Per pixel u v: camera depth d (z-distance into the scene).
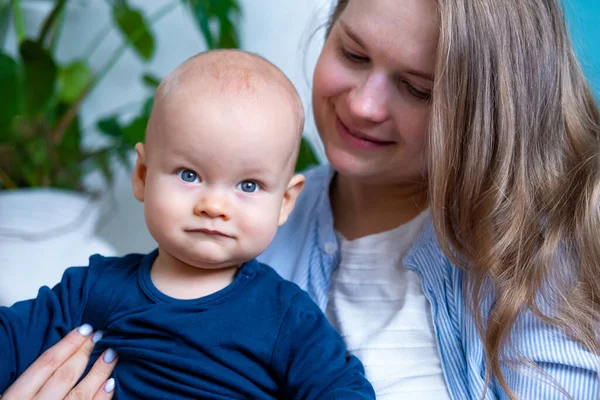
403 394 0.88
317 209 1.10
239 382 0.77
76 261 1.46
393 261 0.98
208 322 0.78
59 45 1.87
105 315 0.83
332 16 1.11
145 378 0.79
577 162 0.93
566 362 0.84
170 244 0.76
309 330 0.79
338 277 1.01
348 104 0.91
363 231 1.04
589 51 1.20
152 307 0.79
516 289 0.87
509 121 0.88
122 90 1.89
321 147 1.42
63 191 1.53
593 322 0.86
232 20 1.68
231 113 0.73
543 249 0.88
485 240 0.88
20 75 1.36
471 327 0.90
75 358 0.82
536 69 0.90
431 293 0.93
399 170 0.95
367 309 0.96
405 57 0.86
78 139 1.63
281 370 0.79
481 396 0.86
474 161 0.89
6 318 0.84
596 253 0.89
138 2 1.84
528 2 0.89
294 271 1.04
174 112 0.74
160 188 0.75
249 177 0.75
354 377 0.78
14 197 1.43
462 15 0.85
